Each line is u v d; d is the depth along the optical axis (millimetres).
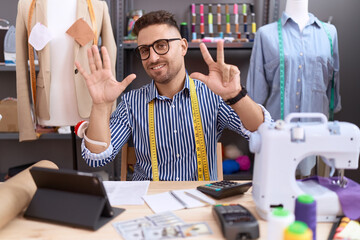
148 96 1633
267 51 2357
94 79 1258
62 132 2680
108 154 1351
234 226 838
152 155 1604
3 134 2654
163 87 1602
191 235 868
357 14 3029
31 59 2262
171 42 1495
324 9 3045
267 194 960
